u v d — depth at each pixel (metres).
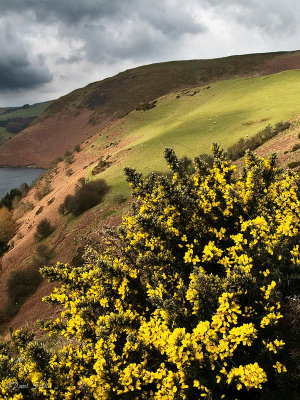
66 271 7.13
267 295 4.77
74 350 5.59
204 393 3.99
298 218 5.89
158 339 4.50
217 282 5.02
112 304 6.04
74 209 42.94
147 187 7.60
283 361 4.51
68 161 94.19
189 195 7.38
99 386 4.45
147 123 91.62
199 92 100.94
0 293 37.28
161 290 5.38
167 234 6.47
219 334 4.47
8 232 63.16
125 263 6.81
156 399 4.23
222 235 6.62
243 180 7.70
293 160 22.14
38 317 24.81
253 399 4.39
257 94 70.75
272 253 5.50
